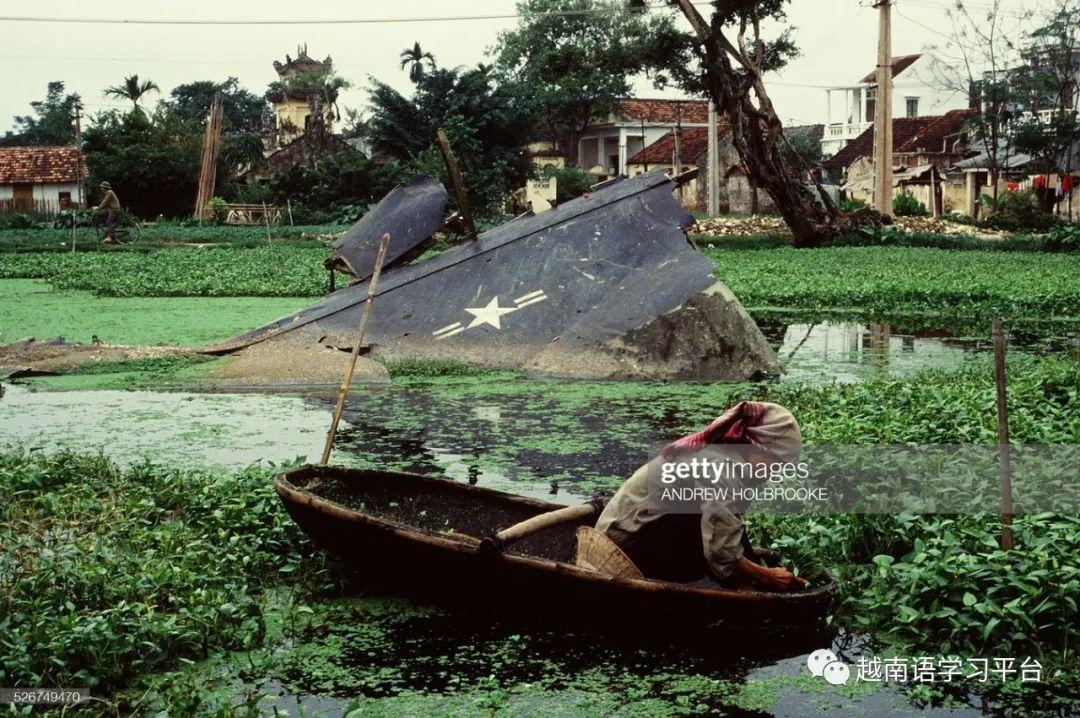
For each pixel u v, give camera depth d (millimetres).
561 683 5359
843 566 6551
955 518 6809
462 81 55719
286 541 6934
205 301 22234
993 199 46844
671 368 13461
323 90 70312
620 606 5668
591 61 40344
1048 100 46844
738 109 34500
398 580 6254
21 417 11398
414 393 12734
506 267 14992
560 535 6695
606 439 10359
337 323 14844
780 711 5082
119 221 42250
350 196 55344
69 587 5922
